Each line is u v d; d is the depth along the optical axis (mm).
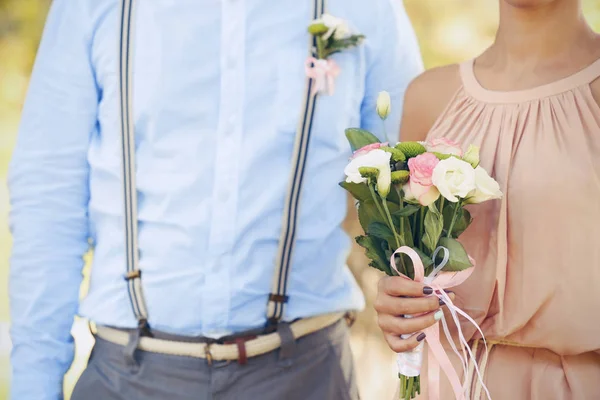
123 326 2584
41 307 2703
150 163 2584
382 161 2102
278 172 2590
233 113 2580
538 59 2295
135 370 2566
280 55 2633
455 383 2199
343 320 2805
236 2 2617
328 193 2654
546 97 2246
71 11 2674
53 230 2695
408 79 2863
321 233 2635
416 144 2180
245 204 2561
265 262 2574
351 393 2781
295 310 2600
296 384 2594
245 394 2547
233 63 2598
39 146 2691
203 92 2586
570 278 2148
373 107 2836
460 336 2184
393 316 2262
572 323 2152
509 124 2295
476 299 2314
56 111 2684
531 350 2271
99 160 2646
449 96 2496
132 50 2611
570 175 2152
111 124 2637
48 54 2697
